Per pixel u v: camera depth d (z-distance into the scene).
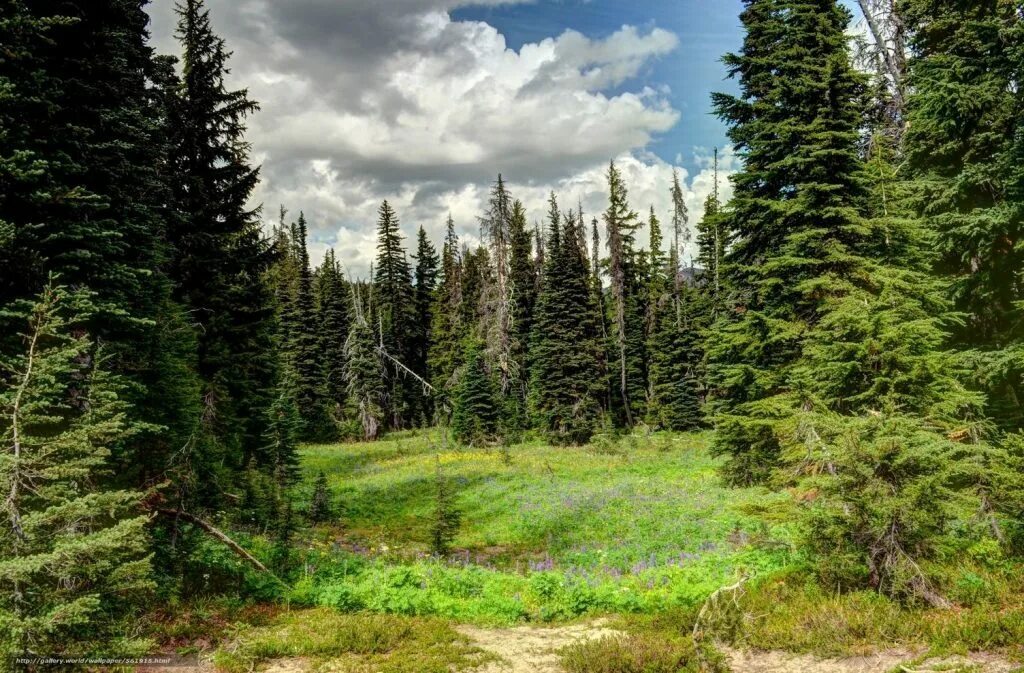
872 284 14.02
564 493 25.81
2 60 8.45
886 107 19.50
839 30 16.06
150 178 12.80
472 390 44.84
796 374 13.56
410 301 63.19
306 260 56.75
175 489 10.84
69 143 9.79
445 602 11.07
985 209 12.96
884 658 7.21
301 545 15.03
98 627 6.22
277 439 22.42
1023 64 11.73
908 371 9.52
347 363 53.81
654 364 50.97
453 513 18.70
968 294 14.75
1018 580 8.29
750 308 17.77
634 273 59.53
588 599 11.05
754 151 16.62
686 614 9.33
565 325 46.97
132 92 13.28
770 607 8.93
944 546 8.71
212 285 18.58
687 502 21.92
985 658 6.77
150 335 11.76
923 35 16.47
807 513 9.04
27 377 5.95
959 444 8.23
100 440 7.32
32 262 8.53
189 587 10.15
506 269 48.56
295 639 8.67
